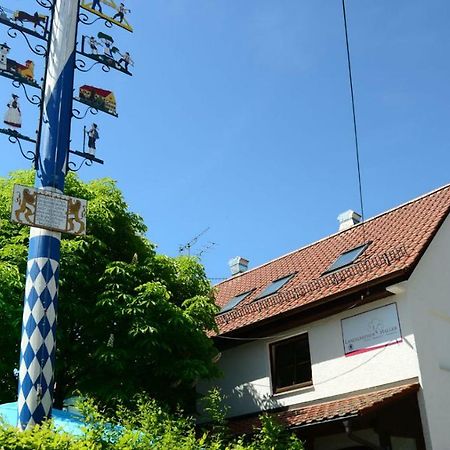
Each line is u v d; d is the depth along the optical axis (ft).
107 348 42.78
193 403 50.16
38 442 21.11
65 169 31.65
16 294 40.52
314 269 58.95
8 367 42.34
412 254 46.80
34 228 29.76
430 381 44.32
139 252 49.52
